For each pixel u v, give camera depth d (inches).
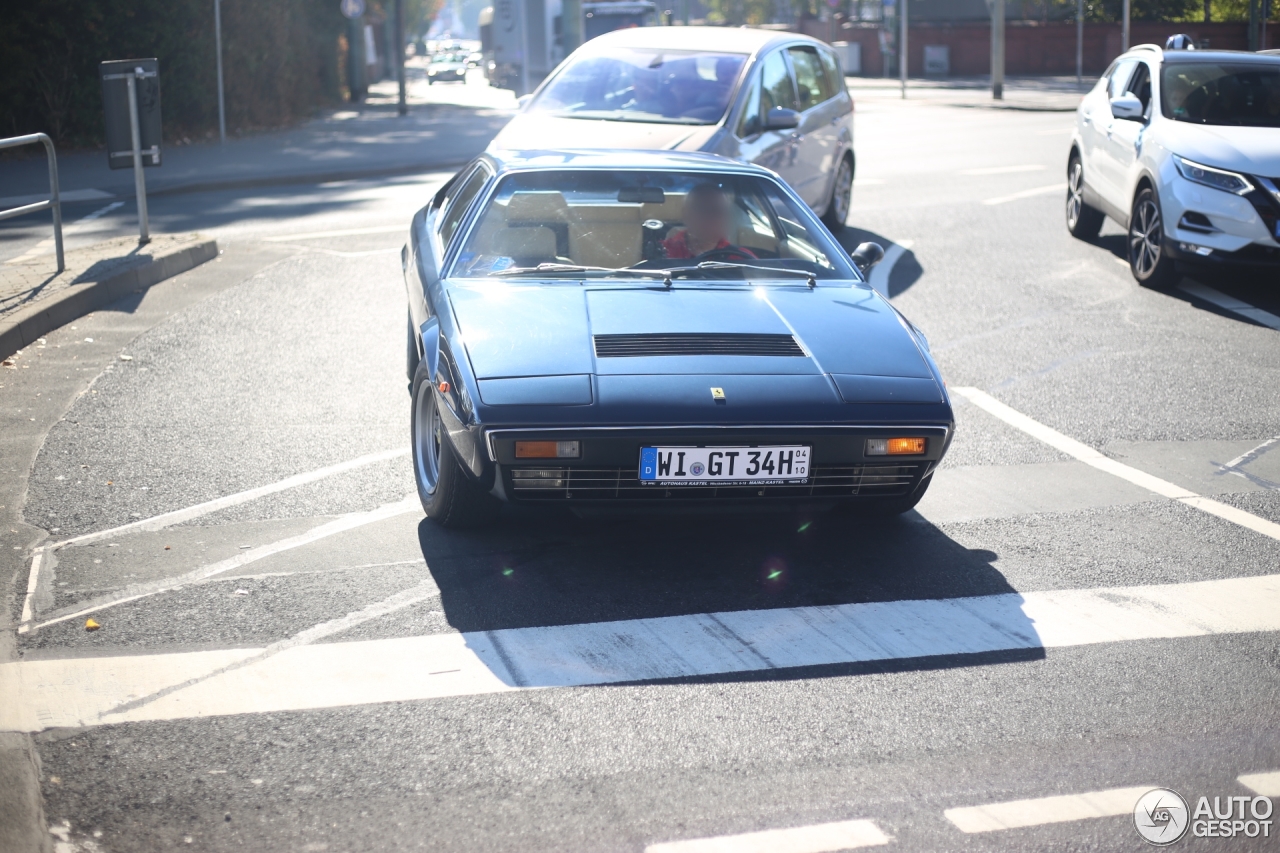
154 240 442.3
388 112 1226.0
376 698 145.2
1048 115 1114.1
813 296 208.4
